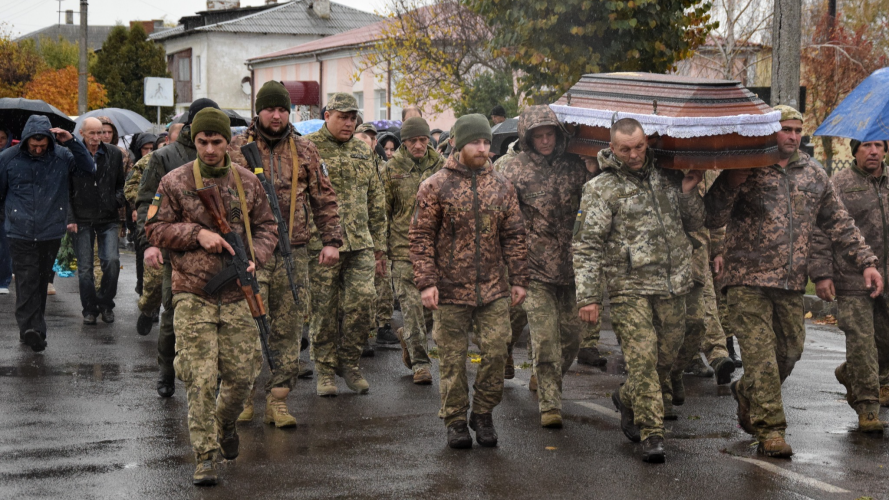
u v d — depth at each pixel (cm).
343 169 737
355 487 496
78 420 640
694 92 568
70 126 1199
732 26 2161
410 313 796
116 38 5209
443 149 1287
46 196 901
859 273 624
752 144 557
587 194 567
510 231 584
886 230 657
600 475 520
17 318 895
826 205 604
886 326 666
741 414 601
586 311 557
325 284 723
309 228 681
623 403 590
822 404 711
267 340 513
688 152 555
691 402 712
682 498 480
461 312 577
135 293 1359
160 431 613
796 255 573
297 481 506
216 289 495
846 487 501
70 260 1530
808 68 2345
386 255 819
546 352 626
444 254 575
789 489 496
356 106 742
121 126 1792
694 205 572
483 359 581
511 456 559
